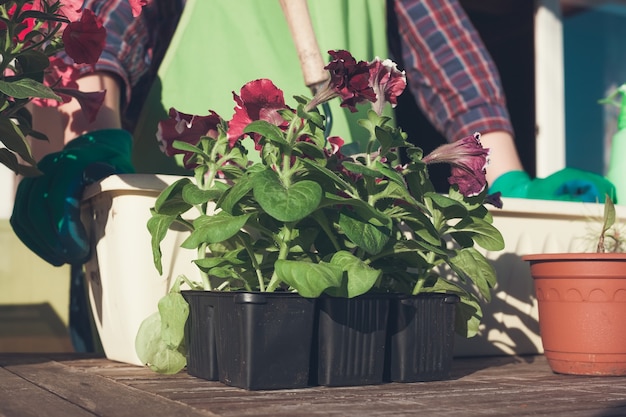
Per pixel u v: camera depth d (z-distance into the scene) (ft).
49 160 5.49
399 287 4.95
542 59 11.03
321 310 4.28
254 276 4.74
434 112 7.69
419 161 4.61
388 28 7.72
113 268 5.25
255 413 3.31
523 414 3.33
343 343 4.28
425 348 4.57
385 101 4.60
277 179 4.15
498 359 5.99
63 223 5.32
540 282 5.18
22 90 4.23
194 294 4.58
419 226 4.68
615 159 6.88
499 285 6.18
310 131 4.46
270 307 4.08
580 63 12.10
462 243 4.97
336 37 6.41
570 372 4.97
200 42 6.33
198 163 4.82
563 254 4.94
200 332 4.51
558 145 11.02
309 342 4.18
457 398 3.83
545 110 10.96
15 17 4.45
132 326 5.10
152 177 5.09
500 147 7.36
